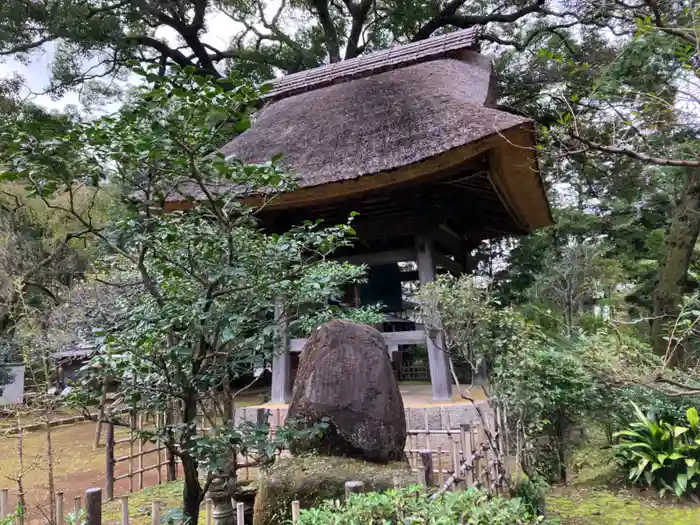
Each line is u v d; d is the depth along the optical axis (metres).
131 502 4.80
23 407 5.85
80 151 2.52
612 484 5.48
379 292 8.46
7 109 11.79
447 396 6.00
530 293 11.62
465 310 3.78
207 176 2.87
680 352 6.35
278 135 7.13
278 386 6.67
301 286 2.97
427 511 2.15
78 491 5.47
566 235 12.55
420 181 5.55
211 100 2.48
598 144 2.33
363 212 6.77
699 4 2.54
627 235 13.30
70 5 12.11
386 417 3.88
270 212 6.59
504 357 3.94
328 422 3.74
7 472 6.30
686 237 8.30
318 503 3.22
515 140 4.80
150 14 14.81
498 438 3.89
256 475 4.88
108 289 5.95
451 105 5.82
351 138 6.09
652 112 2.90
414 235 6.62
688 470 5.02
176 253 2.83
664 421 5.51
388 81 7.66
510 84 9.84
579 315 10.75
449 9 16.42
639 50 3.12
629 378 2.81
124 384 2.93
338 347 4.14
